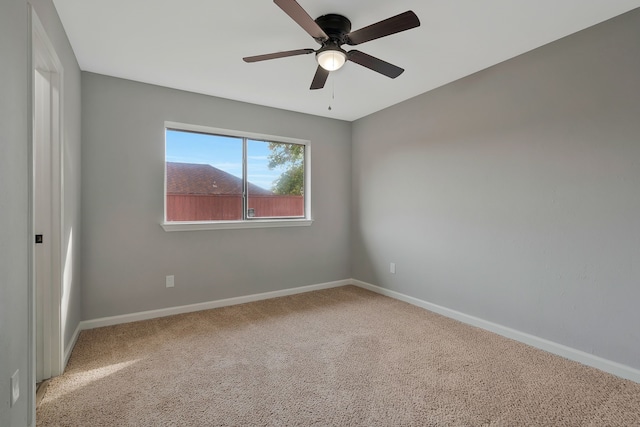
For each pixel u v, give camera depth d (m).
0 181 1.12
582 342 2.21
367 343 2.53
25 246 1.35
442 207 3.20
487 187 2.79
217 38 2.27
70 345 2.36
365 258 4.22
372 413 1.68
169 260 3.18
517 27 2.14
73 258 2.45
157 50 2.44
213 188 3.50
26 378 1.36
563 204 2.30
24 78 1.34
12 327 1.21
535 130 2.46
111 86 2.89
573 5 1.91
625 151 2.01
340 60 2.01
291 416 1.65
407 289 3.61
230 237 3.52
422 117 3.38
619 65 2.02
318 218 4.15
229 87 3.16
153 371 2.09
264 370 2.11
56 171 2.00
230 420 1.62
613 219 2.07
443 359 2.27
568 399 1.80
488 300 2.80
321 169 4.17
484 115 2.80
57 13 1.95
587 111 2.17
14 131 1.24
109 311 2.90
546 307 2.41
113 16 2.00
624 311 2.03
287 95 3.39
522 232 2.55
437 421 1.61
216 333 2.72
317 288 4.14
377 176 3.99
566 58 2.27
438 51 2.47
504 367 2.15
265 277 3.75
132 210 2.99
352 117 4.23
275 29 2.16
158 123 3.11
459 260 3.04
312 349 2.42
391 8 1.93
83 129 2.78
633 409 1.71
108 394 1.83
